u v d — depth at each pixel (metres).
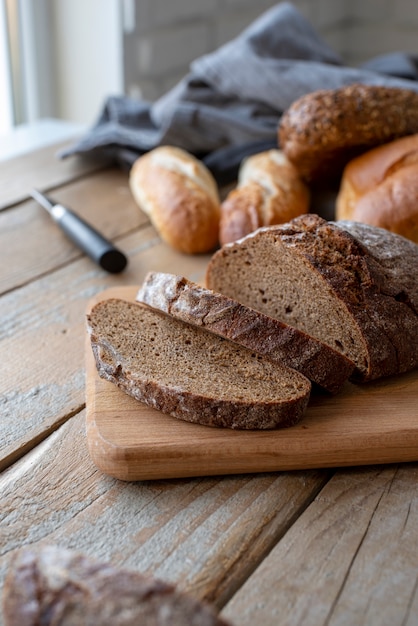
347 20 1.71
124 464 0.46
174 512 0.45
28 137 1.07
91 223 0.82
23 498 0.46
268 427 0.48
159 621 0.33
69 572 0.35
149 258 0.75
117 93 1.26
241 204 0.73
